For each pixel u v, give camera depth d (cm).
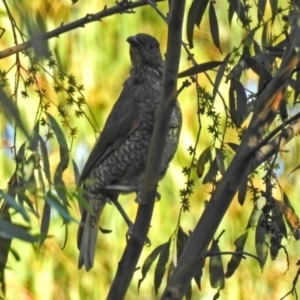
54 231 1168
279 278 1229
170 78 775
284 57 839
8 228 527
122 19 1227
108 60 1212
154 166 786
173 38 766
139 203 787
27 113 1098
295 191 1223
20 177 830
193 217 1178
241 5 902
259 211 875
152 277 1200
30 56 843
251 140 812
